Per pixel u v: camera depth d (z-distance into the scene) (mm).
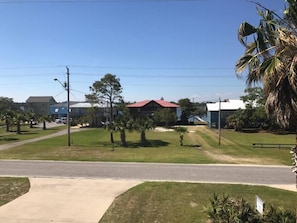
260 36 9836
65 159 28203
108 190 17281
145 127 42531
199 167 24359
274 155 31594
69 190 17312
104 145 40500
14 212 13680
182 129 41812
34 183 18906
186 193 16594
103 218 13008
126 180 19719
